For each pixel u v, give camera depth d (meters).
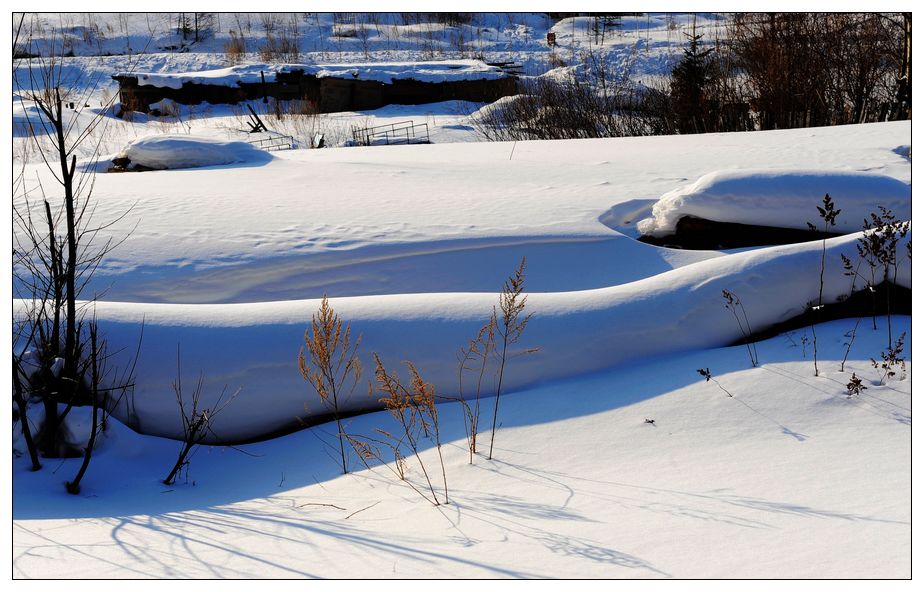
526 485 3.83
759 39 19.12
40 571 2.82
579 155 12.00
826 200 5.92
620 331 5.32
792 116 18.34
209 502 4.07
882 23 18.55
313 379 4.95
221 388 4.98
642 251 7.24
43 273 6.16
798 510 3.21
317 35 41.88
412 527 3.35
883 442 3.94
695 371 5.04
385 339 5.13
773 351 5.26
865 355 5.08
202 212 7.96
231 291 6.51
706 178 7.73
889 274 5.71
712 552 2.85
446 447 4.43
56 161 13.41
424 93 29.78
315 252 6.82
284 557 2.98
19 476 4.30
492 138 20.75
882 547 2.78
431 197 8.73
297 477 4.38
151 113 28.27
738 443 4.11
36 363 4.73
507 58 35.12
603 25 40.97
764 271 5.63
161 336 5.09
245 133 23.16
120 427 4.79
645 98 20.39
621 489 3.66
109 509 3.92
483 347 5.13
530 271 6.97
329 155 13.11
